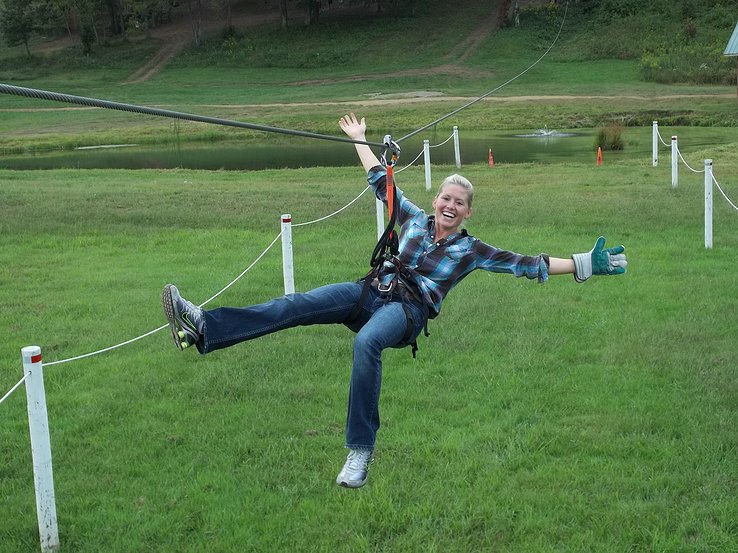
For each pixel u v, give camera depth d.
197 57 72.19
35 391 4.84
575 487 5.69
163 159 31.53
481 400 7.13
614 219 14.42
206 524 5.36
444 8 76.19
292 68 68.12
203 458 6.22
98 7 78.31
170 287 4.09
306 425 6.72
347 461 4.31
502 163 26.34
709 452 6.07
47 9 77.06
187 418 6.89
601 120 40.44
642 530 5.16
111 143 39.03
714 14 61.81
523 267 4.71
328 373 7.82
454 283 4.74
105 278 11.28
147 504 5.58
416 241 4.75
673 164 18.06
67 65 72.94
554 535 5.16
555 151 29.84
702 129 36.12
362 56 68.38
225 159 31.08
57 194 18.06
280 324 4.32
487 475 5.84
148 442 6.46
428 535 5.19
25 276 11.49
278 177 22.47
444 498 5.57
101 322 9.42
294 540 5.17
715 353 8.05
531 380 7.51
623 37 61.84
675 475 5.76
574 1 67.56
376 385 4.26
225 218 15.20
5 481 5.91
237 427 6.70
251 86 61.88
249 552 5.07
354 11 79.31
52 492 5.00
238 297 10.18
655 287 10.41
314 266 11.66
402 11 76.69
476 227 14.01
